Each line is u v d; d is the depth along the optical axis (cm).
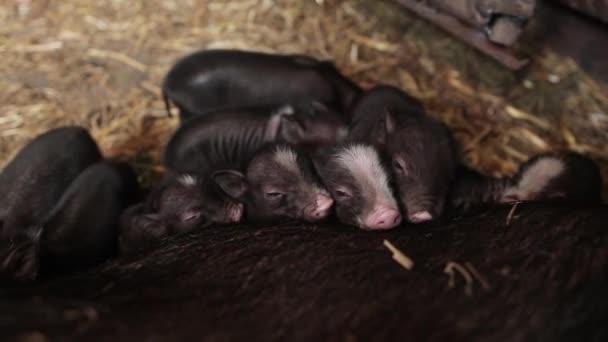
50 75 114
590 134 105
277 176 90
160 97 112
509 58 100
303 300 71
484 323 66
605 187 100
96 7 122
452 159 93
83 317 65
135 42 118
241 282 73
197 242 81
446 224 81
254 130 101
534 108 108
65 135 100
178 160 102
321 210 88
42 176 96
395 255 74
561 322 64
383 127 94
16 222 93
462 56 113
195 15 121
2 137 107
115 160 105
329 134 99
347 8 120
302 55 112
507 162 103
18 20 121
